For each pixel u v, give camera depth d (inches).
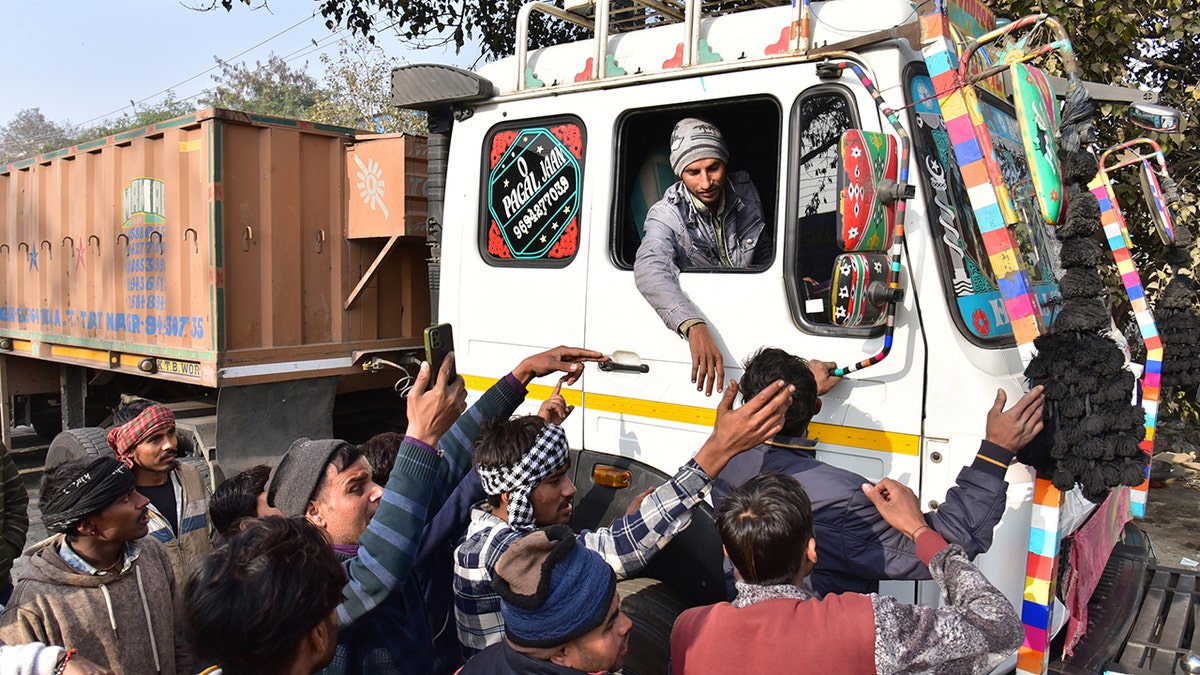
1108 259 251.4
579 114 137.4
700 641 79.9
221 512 113.3
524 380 121.6
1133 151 199.0
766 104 123.6
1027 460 96.9
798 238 118.1
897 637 73.7
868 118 111.5
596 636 69.3
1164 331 156.9
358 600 83.4
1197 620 138.7
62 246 286.0
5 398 328.2
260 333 219.6
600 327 134.2
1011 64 97.4
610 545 94.0
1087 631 129.0
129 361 253.6
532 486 94.1
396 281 245.3
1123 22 247.3
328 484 93.7
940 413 107.0
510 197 145.9
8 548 137.9
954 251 111.1
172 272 230.4
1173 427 341.4
